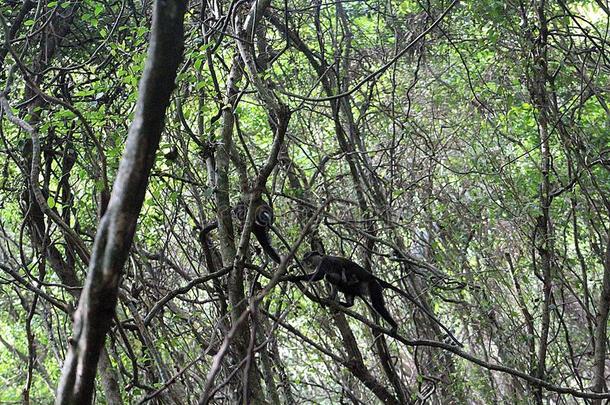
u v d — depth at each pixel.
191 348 10.04
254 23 7.11
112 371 7.32
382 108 12.05
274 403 7.39
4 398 13.92
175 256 10.55
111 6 10.24
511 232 11.66
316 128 12.88
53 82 8.74
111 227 2.68
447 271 11.04
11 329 14.67
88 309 2.67
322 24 12.79
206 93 7.76
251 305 3.47
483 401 12.25
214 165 7.68
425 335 11.11
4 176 9.10
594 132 11.01
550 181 10.39
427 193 11.77
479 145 11.82
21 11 9.20
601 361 9.02
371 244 10.88
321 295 9.98
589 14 15.17
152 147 2.74
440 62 13.02
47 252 9.01
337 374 12.18
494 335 10.77
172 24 2.73
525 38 9.59
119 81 7.64
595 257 10.47
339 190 12.66
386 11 12.48
